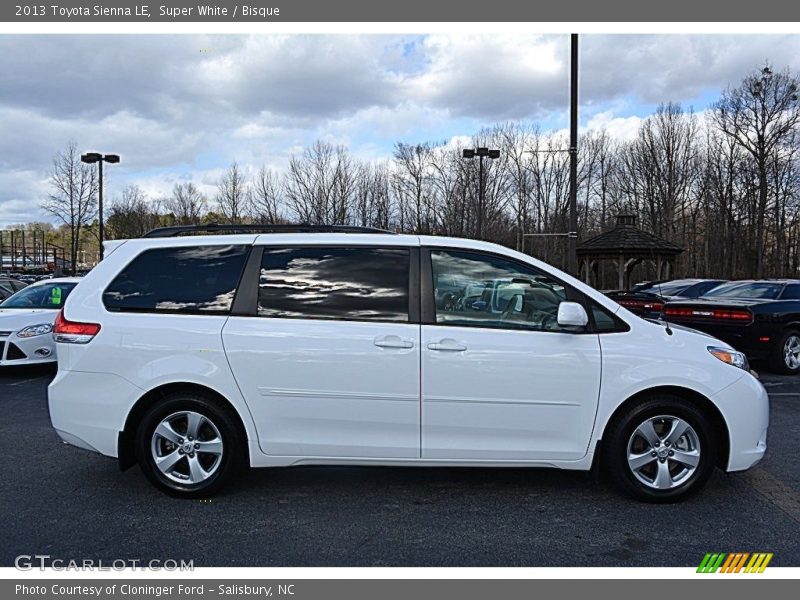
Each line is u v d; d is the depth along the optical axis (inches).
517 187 1886.1
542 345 156.3
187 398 159.3
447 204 1736.0
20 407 276.8
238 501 162.1
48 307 389.7
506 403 155.6
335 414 156.8
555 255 1804.9
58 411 162.1
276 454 159.2
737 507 158.4
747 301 371.6
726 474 183.6
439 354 154.8
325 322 158.1
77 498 164.2
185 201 2052.2
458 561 130.0
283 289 161.9
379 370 155.2
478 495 167.0
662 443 159.5
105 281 167.2
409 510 156.6
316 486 173.8
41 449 210.2
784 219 1756.9
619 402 156.5
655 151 2065.7
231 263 165.3
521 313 160.2
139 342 159.5
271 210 1886.1
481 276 161.9
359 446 157.5
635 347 158.1
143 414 162.7
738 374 160.6
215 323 159.9
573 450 157.8
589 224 2144.4
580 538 140.5
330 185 1822.1
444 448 157.1
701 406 160.6
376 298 159.8
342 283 161.3
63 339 162.9
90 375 160.4
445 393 155.3
